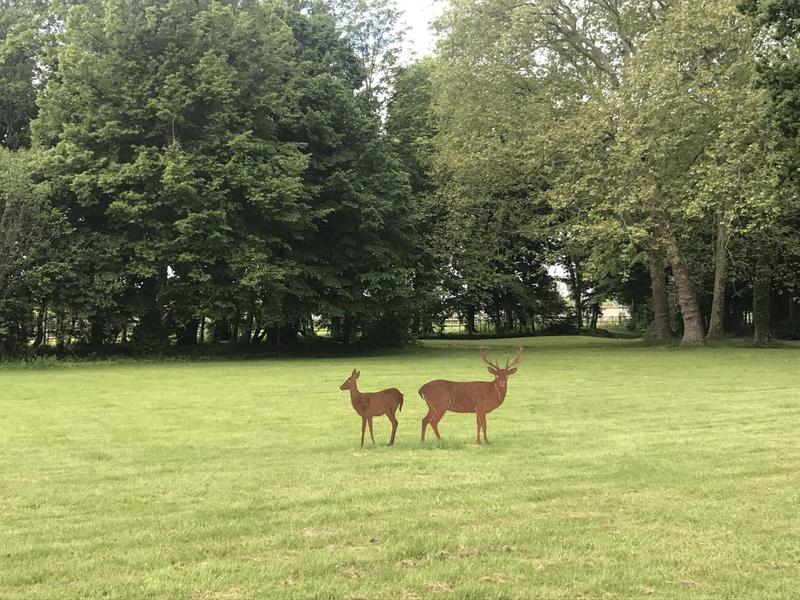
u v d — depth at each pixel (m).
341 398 14.42
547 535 5.31
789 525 5.55
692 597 4.13
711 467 7.70
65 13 30.55
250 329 30.34
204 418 11.75
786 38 21.98
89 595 4.20
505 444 9.16
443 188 31.84
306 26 33.28
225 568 4.63
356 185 30.31
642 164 24.42
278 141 29.69
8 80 29.72
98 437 9.97
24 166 25.45
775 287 39.59
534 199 31.91
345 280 30.84
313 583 4.35
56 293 26.08
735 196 23.98
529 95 29.88
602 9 30.50
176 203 25.97
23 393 15.54
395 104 36.94
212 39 27.58
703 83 24.84
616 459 8.14
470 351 31.72
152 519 5.84
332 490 6.77
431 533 5.38
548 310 57.25
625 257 28.08
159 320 29.56
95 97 26.72
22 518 5.95
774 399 13.50
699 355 25.36
